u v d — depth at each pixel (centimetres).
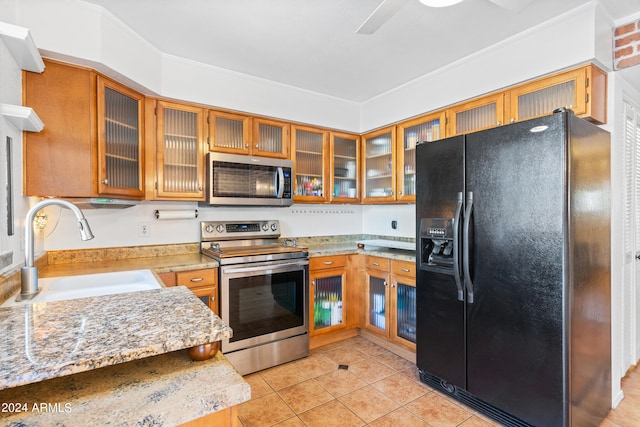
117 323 87
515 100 220
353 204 365
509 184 179
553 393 161
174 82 240
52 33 168
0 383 59
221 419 75
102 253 238
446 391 215
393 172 314
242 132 276
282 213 333
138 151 227
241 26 201
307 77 280
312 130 318
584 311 170
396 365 259
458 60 249
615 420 189
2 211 139
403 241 344
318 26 201
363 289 311
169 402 67
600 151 189
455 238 199
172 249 270
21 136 164
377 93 321
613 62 200
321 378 239
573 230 161
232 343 238
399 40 219
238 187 267
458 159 203
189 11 185
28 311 97
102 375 77
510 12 188
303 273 275
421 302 227
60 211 223
